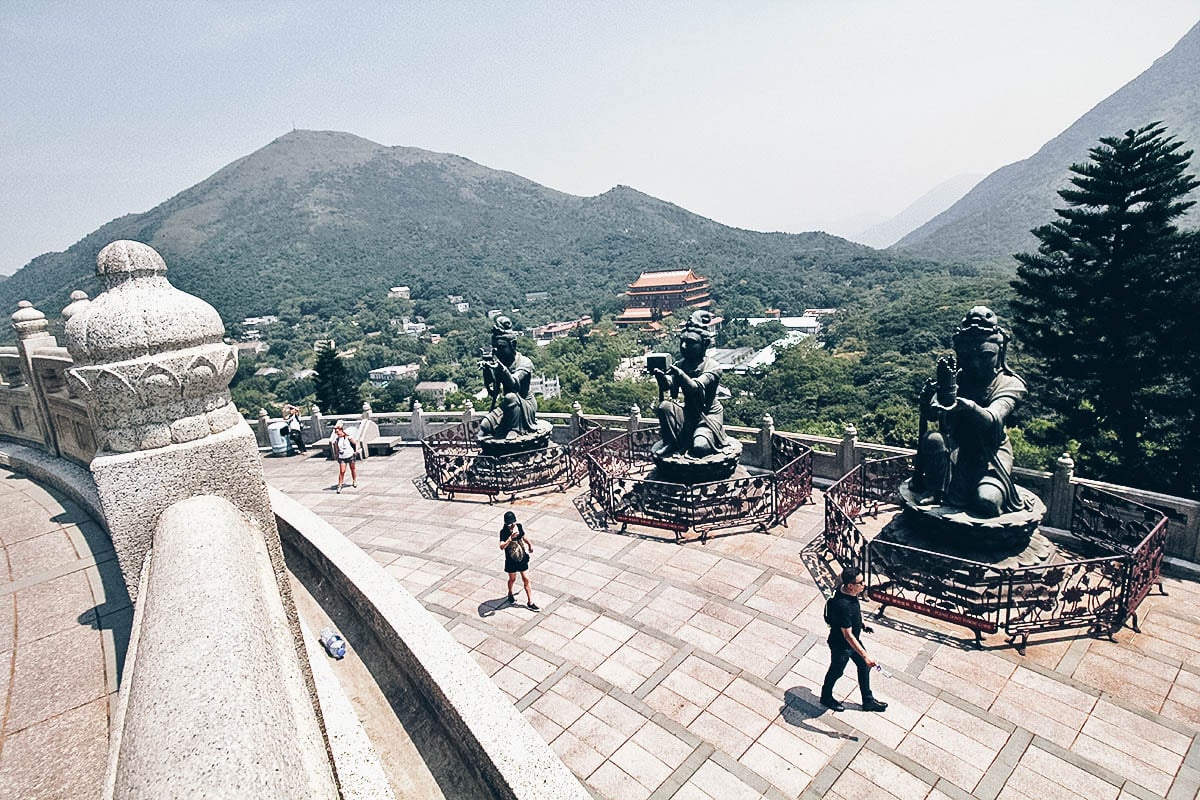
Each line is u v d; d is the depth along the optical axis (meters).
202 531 3.80
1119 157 26.67
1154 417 28.78
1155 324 26.55
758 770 8.15
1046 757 8.07
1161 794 7.48
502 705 5.16
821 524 15.04
